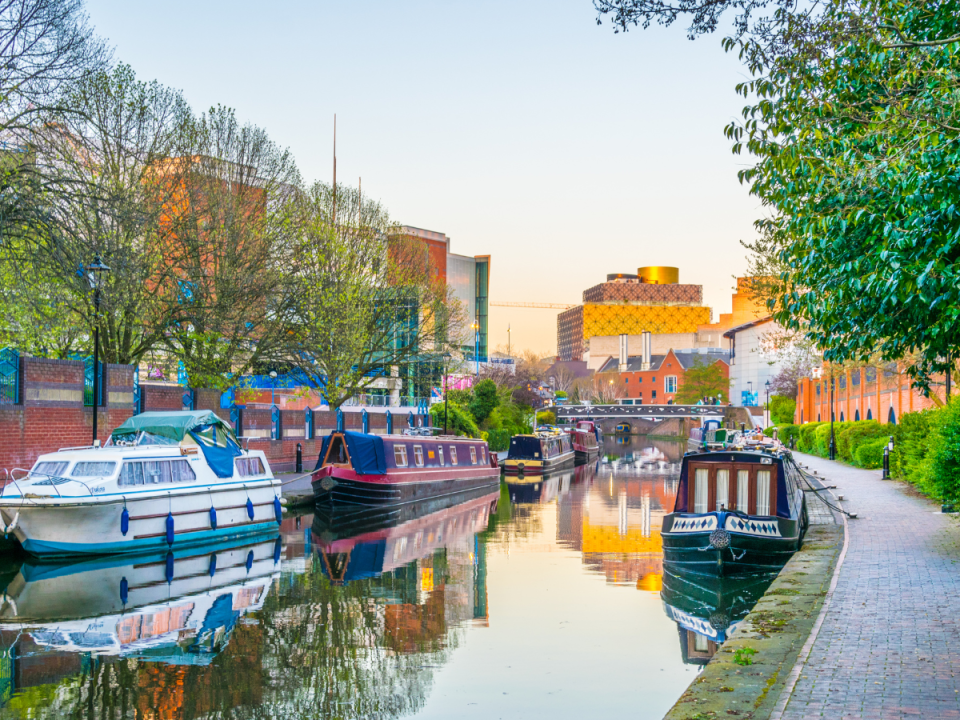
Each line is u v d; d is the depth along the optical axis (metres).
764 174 12.24
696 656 13.25
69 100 24.11
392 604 16.88
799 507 20.86
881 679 8.20
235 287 31.31
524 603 16.92
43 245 22.34
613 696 11.31
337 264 38.06
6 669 12.44
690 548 18.86
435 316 45.12
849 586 12.93
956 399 22.03
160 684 11.87
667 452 87.38
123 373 26.77
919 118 9.62
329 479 30.98
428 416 57.19
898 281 9.66
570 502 37.25
